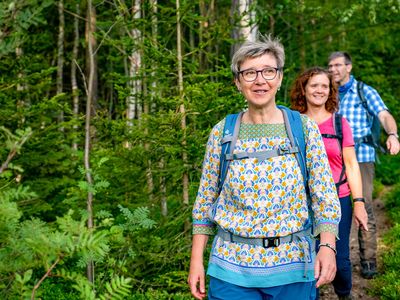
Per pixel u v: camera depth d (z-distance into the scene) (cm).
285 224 257
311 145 265
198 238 281
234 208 264
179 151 439
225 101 442
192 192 468
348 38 1332
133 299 417
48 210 592
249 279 259
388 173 1121
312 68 444
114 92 1082
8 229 232
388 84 1453
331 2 1113
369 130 545
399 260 560
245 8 582
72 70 995
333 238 259
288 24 1127
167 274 429
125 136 457
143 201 470
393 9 995
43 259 210
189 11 482
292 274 258
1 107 561
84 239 211
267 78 262
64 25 1061
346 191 427
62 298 440
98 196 453
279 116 269
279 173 257
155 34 492
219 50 849
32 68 643
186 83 457
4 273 238
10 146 211
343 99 552
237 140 266
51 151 590
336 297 504
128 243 409
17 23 246
